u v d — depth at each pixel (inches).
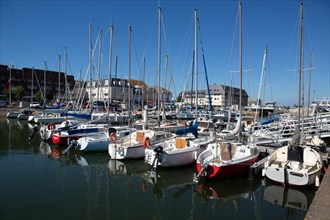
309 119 1029.2
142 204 442.9
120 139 776.9
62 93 3533.5
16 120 1788.9
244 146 601.0
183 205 445.1
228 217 402.9
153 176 595.5
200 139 735.7
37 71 3489.2
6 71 3339.1
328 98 1786.4
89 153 790.5
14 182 527.5
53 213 390.9
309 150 544.4
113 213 401.4
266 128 1052.5
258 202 460.8
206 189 519.2
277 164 544.4
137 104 2492.6
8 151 826.8
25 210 398.3
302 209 433.7
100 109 1701.5
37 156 764.0
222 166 528.7
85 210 406.6
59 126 1041.5
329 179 457.7
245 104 4227.4
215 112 2025.1
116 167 665.6
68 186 516.1
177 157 627.5
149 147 649.0
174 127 1003.9
